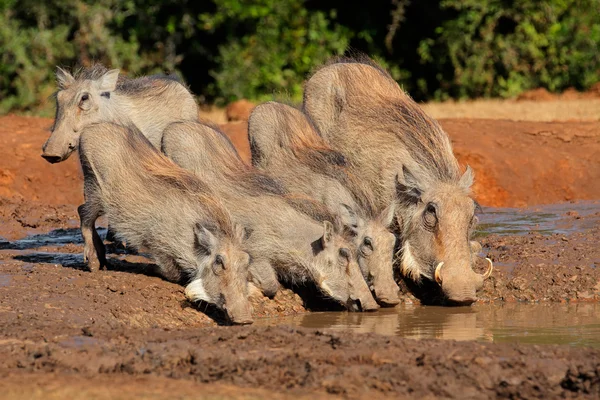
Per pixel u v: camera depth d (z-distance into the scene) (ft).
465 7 307.99
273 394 66.28
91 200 107.55
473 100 305.12
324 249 104.73
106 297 97.35
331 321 100.27
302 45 307.58
